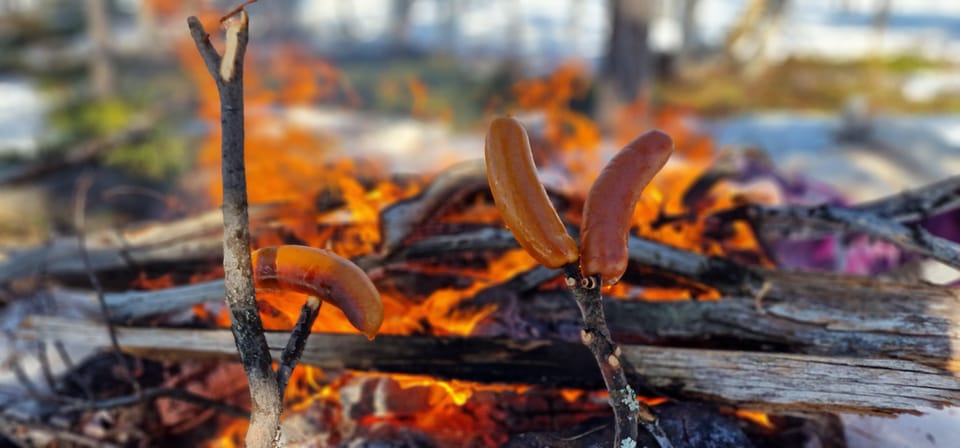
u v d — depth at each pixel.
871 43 19.69
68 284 2.47
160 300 1.89
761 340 1.65
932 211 2.18
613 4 11.67
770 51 17.80
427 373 1.60
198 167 7.62
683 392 1.52
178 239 2.22
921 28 23.02
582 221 1.06
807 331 1.63
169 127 8.74
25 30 19.61
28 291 2.48
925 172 8.24
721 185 3.23
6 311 2.48
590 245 1.03
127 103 11.34
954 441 1.63
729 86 15.04
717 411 1.54
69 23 20.56
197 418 1.93
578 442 1.35
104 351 2.12
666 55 16.75
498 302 1.76
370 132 10.27
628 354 1.54
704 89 15.01
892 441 1.67
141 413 1.90
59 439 1.87
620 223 1.04
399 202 1.94
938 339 1.56
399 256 1.87
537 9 26.45
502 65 15.70
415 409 1.66
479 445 1.61
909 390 1.41
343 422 1.69
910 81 15.02
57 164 4.91
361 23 24.48
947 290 1.64
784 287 1.72
